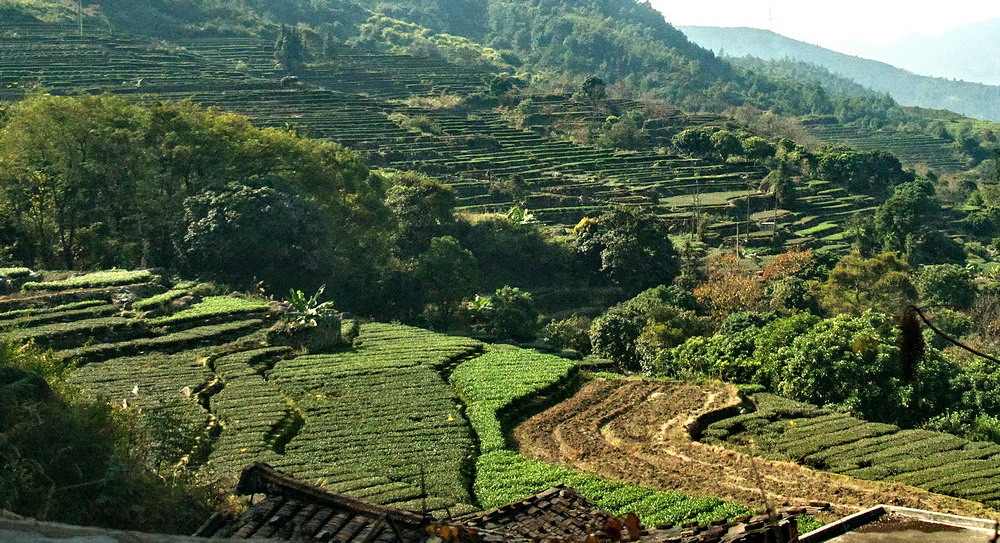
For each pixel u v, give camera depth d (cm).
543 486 4091
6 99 14188
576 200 13850
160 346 6216
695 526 2077
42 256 8275
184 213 8219
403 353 6481
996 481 4150
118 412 3059
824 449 4703
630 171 16075
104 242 8275
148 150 8575
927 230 13138
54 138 8162
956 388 5406
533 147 16925
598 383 6109
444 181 14062
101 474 2497
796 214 14625
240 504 2859
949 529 1955
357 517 1772
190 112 9188
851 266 9469
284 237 8144
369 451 4531
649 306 8100
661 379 6275
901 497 3962
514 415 5403
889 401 5475
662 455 4694
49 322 6334
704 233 12756
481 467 4400
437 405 5278
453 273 8894
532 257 10938
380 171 13562
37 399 2641
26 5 18962
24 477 2184
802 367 5822
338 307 8394
